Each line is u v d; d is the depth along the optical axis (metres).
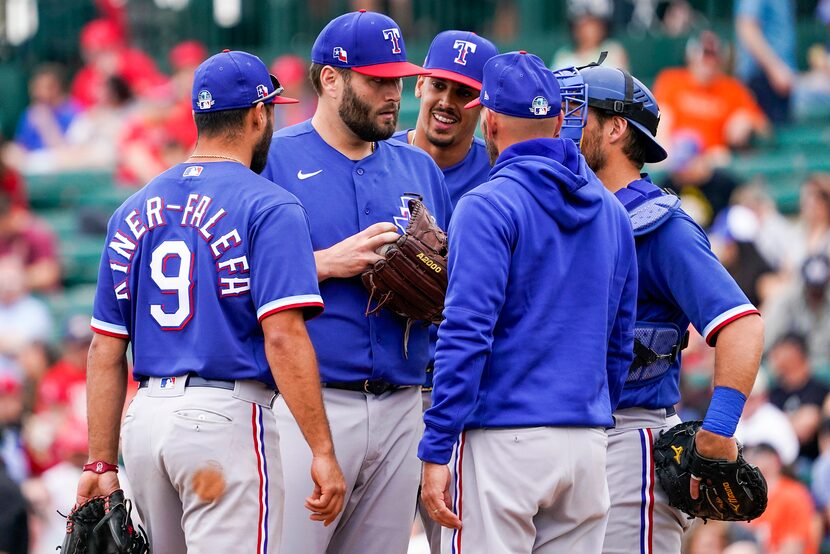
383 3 50.94
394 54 17.08
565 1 49.84
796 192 42.47
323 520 15.34
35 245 43.97
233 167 15.62
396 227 17.36
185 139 49.47
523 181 15.03
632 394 16.56
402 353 17.45
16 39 56.59
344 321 17.16
